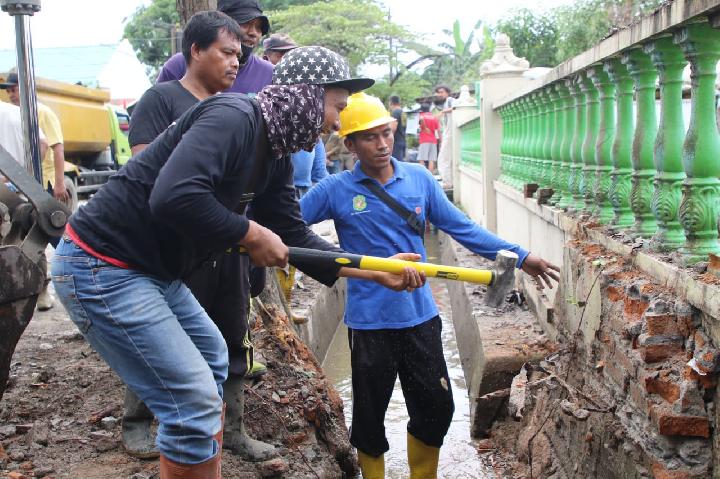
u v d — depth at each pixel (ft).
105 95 55.52
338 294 28.25
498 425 15.67
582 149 15.90
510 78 29.68
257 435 12.98
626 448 9.84
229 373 11.77
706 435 9.02
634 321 10.50
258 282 13.61
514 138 25.94
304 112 8.59
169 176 7.76
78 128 48.29
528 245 21.65
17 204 11.09
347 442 14.06
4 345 10.57
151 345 8.39
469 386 18.07
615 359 11.17
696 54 9.73
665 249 11.10
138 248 8.44
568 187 17.37
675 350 9.73
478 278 10.37
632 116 13.20
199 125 8.03
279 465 11.91
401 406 18.56
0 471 11.05
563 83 17.39
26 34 15.74
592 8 57.77
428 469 13.52
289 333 15.11
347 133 12.53
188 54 12.05
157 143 8.50
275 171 9.96
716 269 9.31
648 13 10.50
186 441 8.54
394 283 10.16
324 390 14.37
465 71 104.32
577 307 13.58
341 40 96.73
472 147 40.52
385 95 102.32
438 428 13.14
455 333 24.56
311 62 8.93
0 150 11.03
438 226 13.51
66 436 12.19
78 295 8.41
